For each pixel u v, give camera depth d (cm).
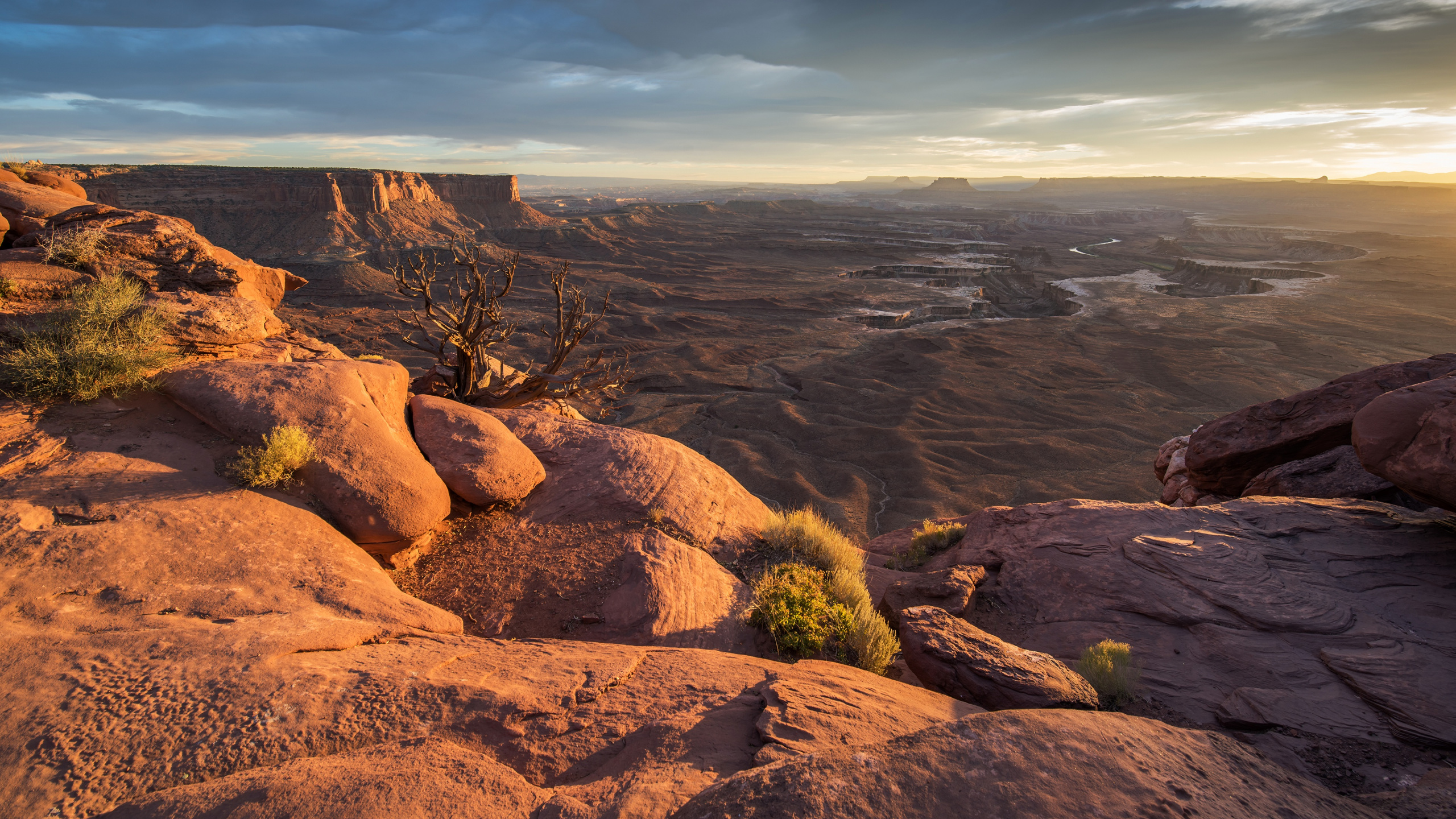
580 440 1148
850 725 443
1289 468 1292
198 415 790
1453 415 778
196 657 446
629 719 455
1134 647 782
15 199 1105
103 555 533
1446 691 608
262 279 1340
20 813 316
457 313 1291
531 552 859
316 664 468
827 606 811
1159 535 988
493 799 341
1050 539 1065
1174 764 311
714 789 294
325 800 324
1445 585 784
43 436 690
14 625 447
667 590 790
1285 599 795
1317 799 311
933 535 1318
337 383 863
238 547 598
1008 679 599
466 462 908
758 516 1157
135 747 363
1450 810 363
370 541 735
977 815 263
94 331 804
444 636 586
